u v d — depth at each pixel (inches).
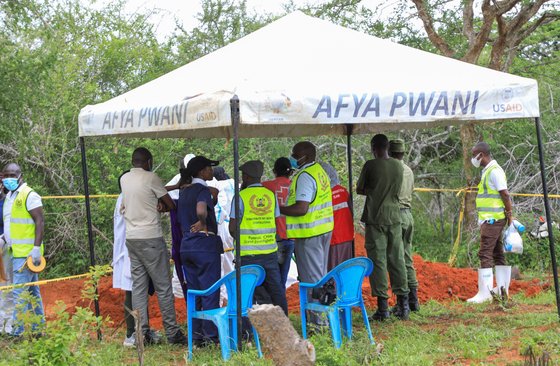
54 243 552.4
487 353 275.0
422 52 331.0
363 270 293.7
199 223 303.7
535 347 267.7
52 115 554.3
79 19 678.5
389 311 353.4
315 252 308.5
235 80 285.4
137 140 573.6
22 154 510.3
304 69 297.1
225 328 279.7
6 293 313.1
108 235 558.3
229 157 611.5
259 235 302.8
